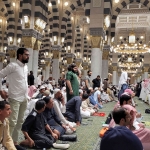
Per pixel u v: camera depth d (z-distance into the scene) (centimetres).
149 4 1346
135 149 173
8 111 244
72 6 1479
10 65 316
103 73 1390
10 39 1550
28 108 509
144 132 312
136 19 2181
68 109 495
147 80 1073
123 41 2467
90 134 435
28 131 348
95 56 1017
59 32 1489
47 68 2067
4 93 313
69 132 427
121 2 1398
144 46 2073
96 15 1032
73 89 545
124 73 876
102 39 1038
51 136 358
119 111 207
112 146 175
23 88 325
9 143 246
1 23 2033
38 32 1130
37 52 1142
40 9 1103
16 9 1565
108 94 1161
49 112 409
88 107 687
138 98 1373
